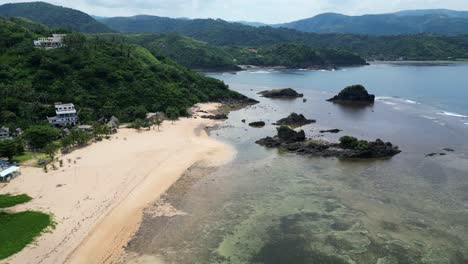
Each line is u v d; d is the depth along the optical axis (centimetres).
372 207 7812
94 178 9194
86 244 6525
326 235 6825
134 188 8731
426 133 13212
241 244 6594
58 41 18862
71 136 11662
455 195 8288
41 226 6888
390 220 7275
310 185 8962
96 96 16038
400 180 9162
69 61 17250
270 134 13575
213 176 9575
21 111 13838
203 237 6819
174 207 7938
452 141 12225
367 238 6700
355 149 11031
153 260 6159
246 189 8794
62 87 15838
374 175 9519
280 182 9162
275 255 6278
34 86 15588
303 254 6294
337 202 8062
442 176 9356
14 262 5928
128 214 7581
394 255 6206
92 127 13400
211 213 7681
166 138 12850
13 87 14750
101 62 17838
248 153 11388
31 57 16762
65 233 6775
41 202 7906
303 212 7662
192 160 10681
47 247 6347
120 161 10400
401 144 12031
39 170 9706
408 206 7819
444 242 6531
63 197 8156
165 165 10225
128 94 16738
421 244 6488
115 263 6075
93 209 7669
